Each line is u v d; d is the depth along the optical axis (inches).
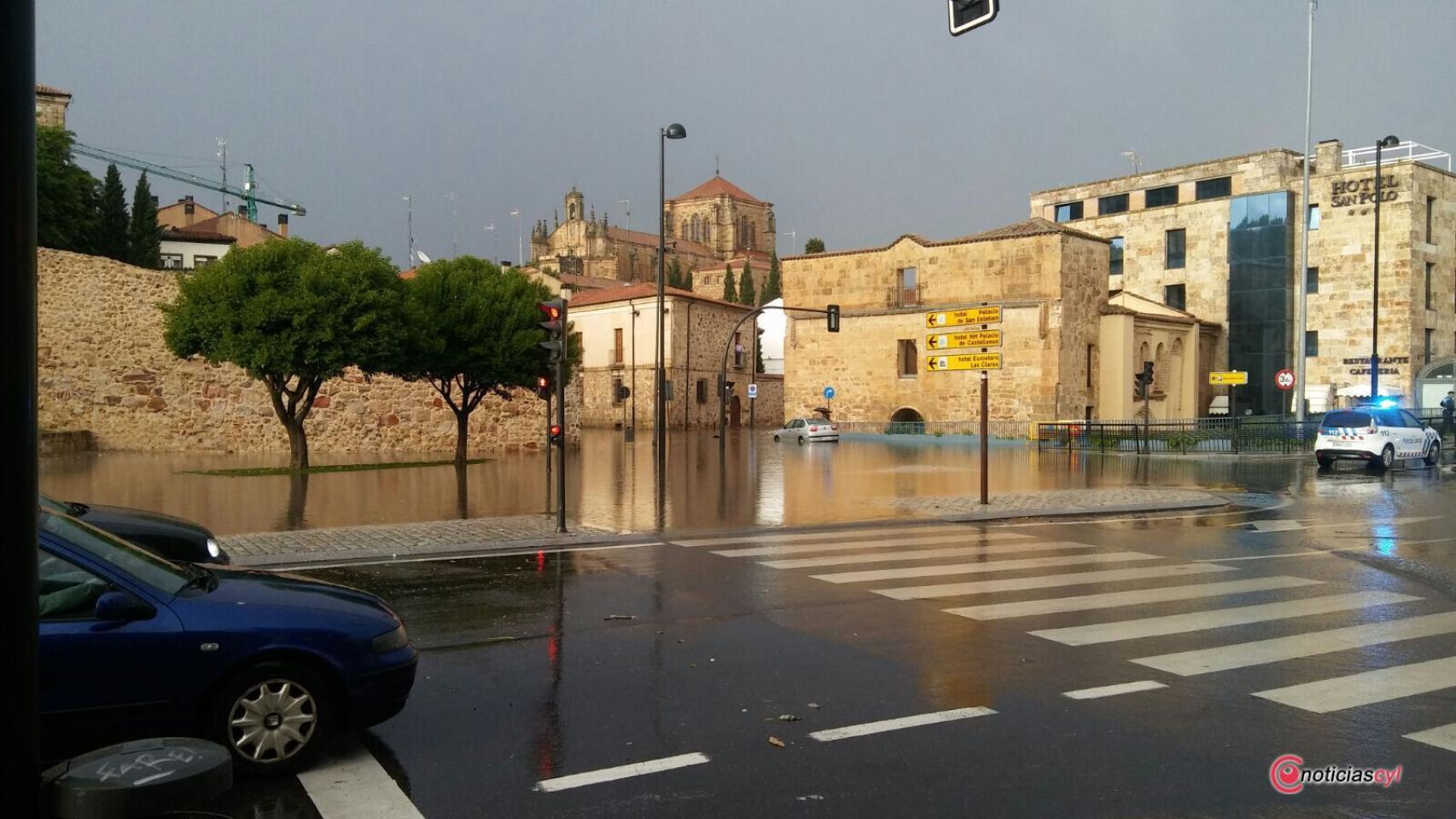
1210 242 2193.7
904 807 187.3
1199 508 741.3
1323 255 2050.9
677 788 197.3
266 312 956.0
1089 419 1892.2
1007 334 1895.9
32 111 116.3
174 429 1299.2
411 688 228.7
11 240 113.3
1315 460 1301.7
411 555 507.8
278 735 206.1
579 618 354.0
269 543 526.9
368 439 1393.9
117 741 193.9
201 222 2527.1
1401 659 292.0
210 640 201.5
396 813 186.9
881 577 435.8
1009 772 204.5
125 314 1279.5
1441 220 2016.5
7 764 111.4
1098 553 508.7
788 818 182.7
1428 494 849.5
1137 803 188.5
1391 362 1952.5
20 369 113.7
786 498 804.0
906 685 267.6
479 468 1157.7
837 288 2153.1
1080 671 280.8
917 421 2020.2
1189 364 2071.9
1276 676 275.3
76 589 199.8
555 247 4677.7
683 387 2544.3
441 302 1144.2
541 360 1181.1
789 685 268.1
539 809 188.2
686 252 4520.2
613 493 842.8
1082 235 1908.2
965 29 386.9
